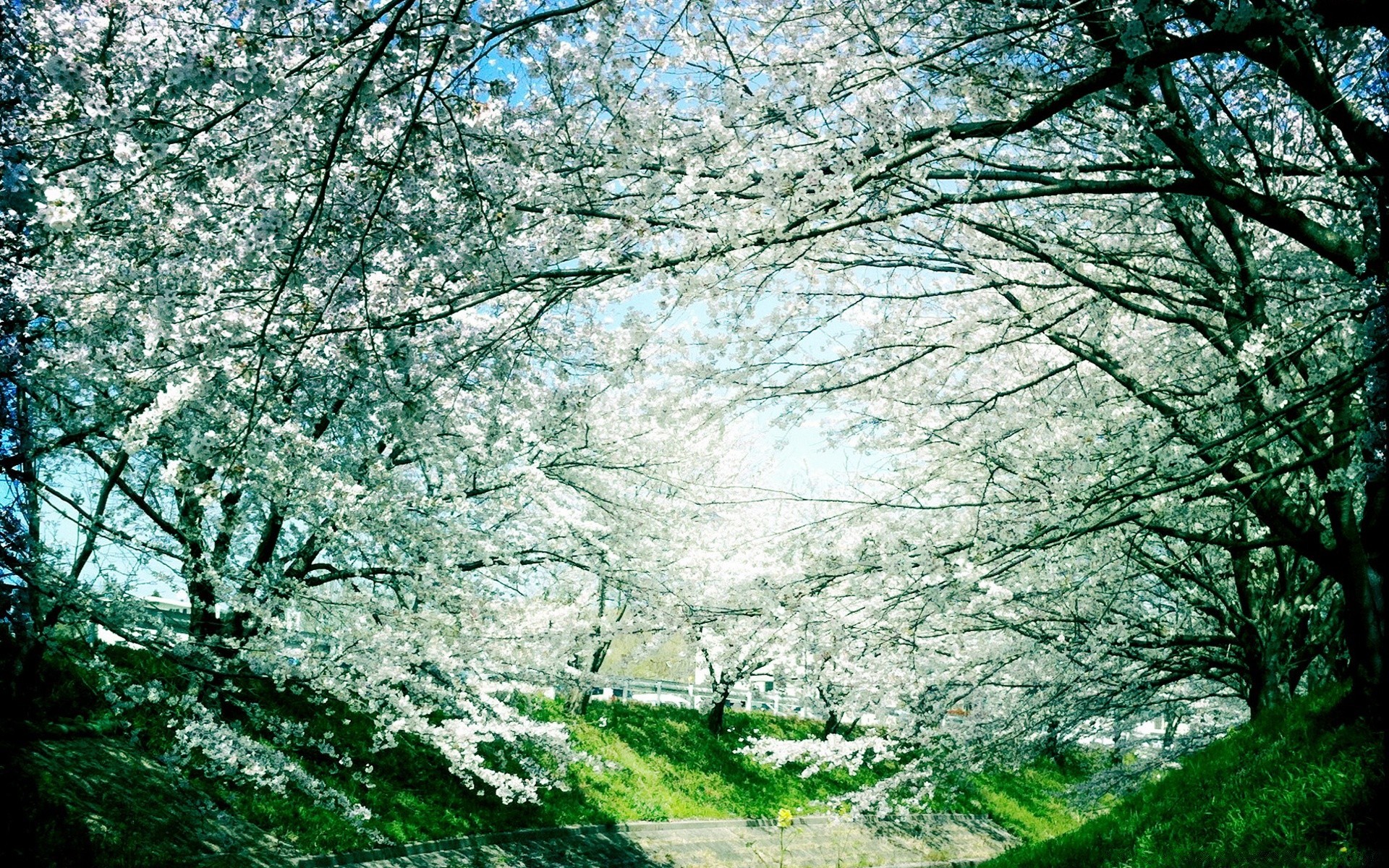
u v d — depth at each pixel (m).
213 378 4.53
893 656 8.44
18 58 4.81
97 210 4.00
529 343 5.97
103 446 7.98
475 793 13.92
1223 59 4.91
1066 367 6.58
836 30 4.82
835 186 4.05
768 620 6.42
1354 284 5.06
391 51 3.68
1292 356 4.95
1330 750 5.67
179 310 4.34
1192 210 6.72
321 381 7.02
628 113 4.21
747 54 4.47
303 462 7.11
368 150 4.36
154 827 8.39
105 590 7.88
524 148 4.34
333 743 12.30
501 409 8.08
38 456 7.18
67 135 3.68
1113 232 6.75
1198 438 6.19
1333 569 6.26
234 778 8.95
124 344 6.00
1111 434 6.64
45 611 7.78
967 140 4.89
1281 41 4.01
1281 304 6.09
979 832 21.02
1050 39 4.71
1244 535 8.55
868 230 5.91
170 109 4.09
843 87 4.42
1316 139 6.41
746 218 4.12
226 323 4.39
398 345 4.68
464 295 4.54
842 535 7.55
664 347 6.49
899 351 7.21
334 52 3.55
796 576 6.70
